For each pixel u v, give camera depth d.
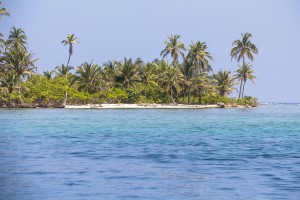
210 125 51.66
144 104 115.69
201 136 36.53
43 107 109.06
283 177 16.36
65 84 114.38
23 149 26.28
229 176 16.61
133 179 15.87
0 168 18.44
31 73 106.12
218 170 18.14
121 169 18.31
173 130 43.41
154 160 21.31
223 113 90.94
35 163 20.05
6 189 13.93
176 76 119.31
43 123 53.75
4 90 100.69
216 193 13.48
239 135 37.78
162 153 24.33
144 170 18.05
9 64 103.38
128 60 117.69
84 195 13.14
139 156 22.91
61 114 78.75
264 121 61.59
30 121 57.69
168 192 13.62
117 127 47.28
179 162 20.64
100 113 83.94
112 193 13.44
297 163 20.38
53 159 21.59
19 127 46.75
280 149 26.64
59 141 31.77
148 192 13.60
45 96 106.69
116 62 119.25
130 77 117.94
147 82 120.75
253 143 30.61
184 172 17.58
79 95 109.06
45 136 36.19
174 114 82.00
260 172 17.61
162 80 118.75
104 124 52.09
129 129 44.47
